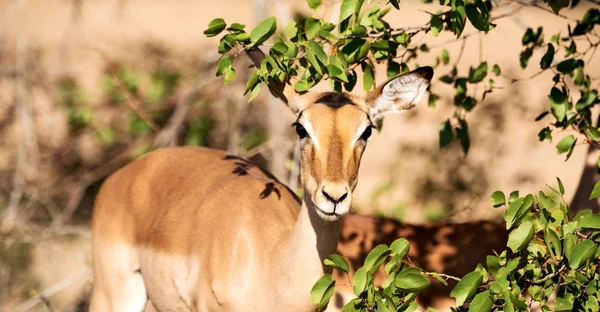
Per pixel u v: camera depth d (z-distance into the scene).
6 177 16.72
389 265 6.88
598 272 6.77
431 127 20.64
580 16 28.00
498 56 27.16
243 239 8.67
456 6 7.45
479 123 19.31
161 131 15.80
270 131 15.07
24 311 13.15
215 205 9.35
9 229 13.84
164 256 9.69
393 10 30.58
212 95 16.66
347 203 7.25
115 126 17.09
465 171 17.33
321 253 7.80
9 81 15.94
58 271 14.45
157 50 24.34
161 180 10.37
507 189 17.97
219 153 10.52
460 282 6.54
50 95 16.61
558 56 16.25
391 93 8.02
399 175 17.44
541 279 6.90
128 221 10.41
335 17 10.40
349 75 8.48
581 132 8.93
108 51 24.28
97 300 10.87
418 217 15.60
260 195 9.21
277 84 8.06
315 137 7.46
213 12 34.25
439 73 22.03
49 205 16.31
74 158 17.09
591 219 6.50
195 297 9.16
